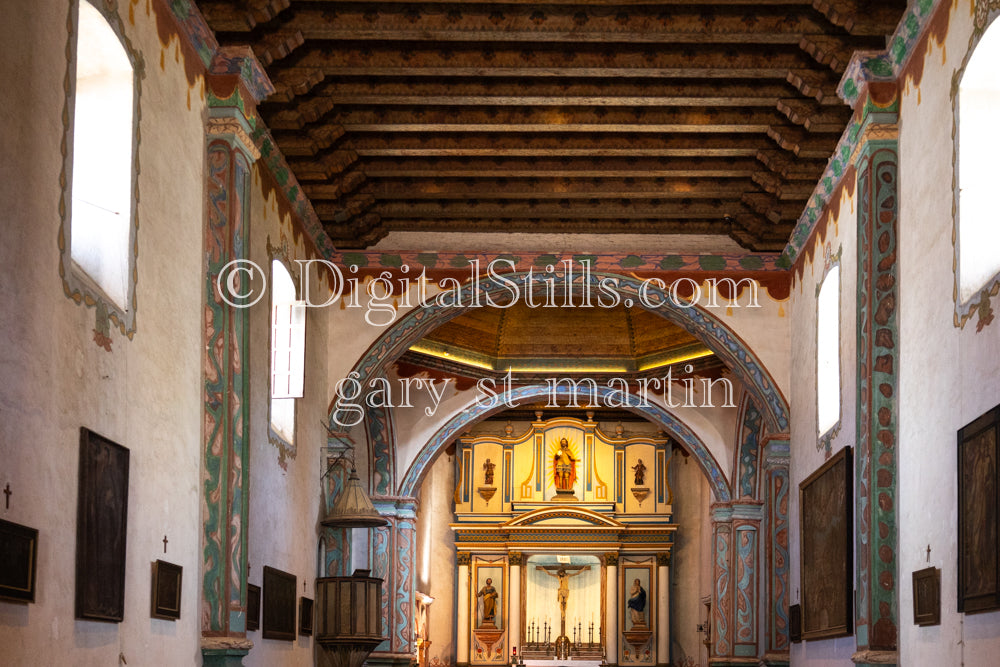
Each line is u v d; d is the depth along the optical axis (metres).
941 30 10.45
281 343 15.16
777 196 16.00
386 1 12.36
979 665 9.05
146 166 10.00
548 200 17.38
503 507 32.97
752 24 12.35
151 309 10.09
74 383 8.28
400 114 14.78
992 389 8.88
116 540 9.01
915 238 11.23
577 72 13.35
